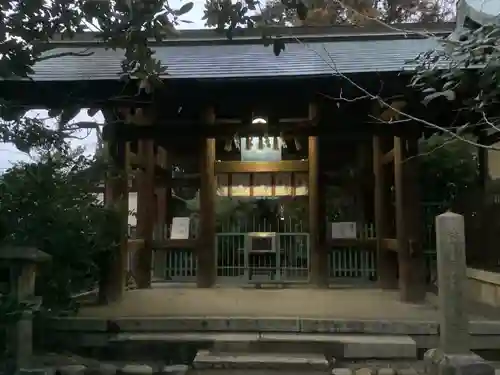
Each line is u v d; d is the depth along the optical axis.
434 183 8.55
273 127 6.75
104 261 6.34
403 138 6.70
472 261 7.89
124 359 5.04
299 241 9.26
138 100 6.09
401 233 6.68
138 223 8.36
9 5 3.41
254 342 4.92
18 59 3.58
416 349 4.83
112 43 3.76
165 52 7.18
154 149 8.97
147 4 3.47
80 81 5.68
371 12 8.41
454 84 4.17
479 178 8.07
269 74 5.73
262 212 10.08
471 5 5.32
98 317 5.35
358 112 6.64
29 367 3.92
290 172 8.83
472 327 5.00
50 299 4.75
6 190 4.36
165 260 9.68
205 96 6.14
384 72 5.55
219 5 3.74
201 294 7.32
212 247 8.27
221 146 9.76
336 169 10.55
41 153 5.37
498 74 3.67
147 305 6.20
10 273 3.92
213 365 4.58
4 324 3.82
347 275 9.10
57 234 4.64
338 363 4.79
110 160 6.55
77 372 4.30
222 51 7.22
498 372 4.54
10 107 4.40
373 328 5.09
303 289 7.95
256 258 9.20
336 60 6.39
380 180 8.16
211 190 8.40
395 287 7.95
